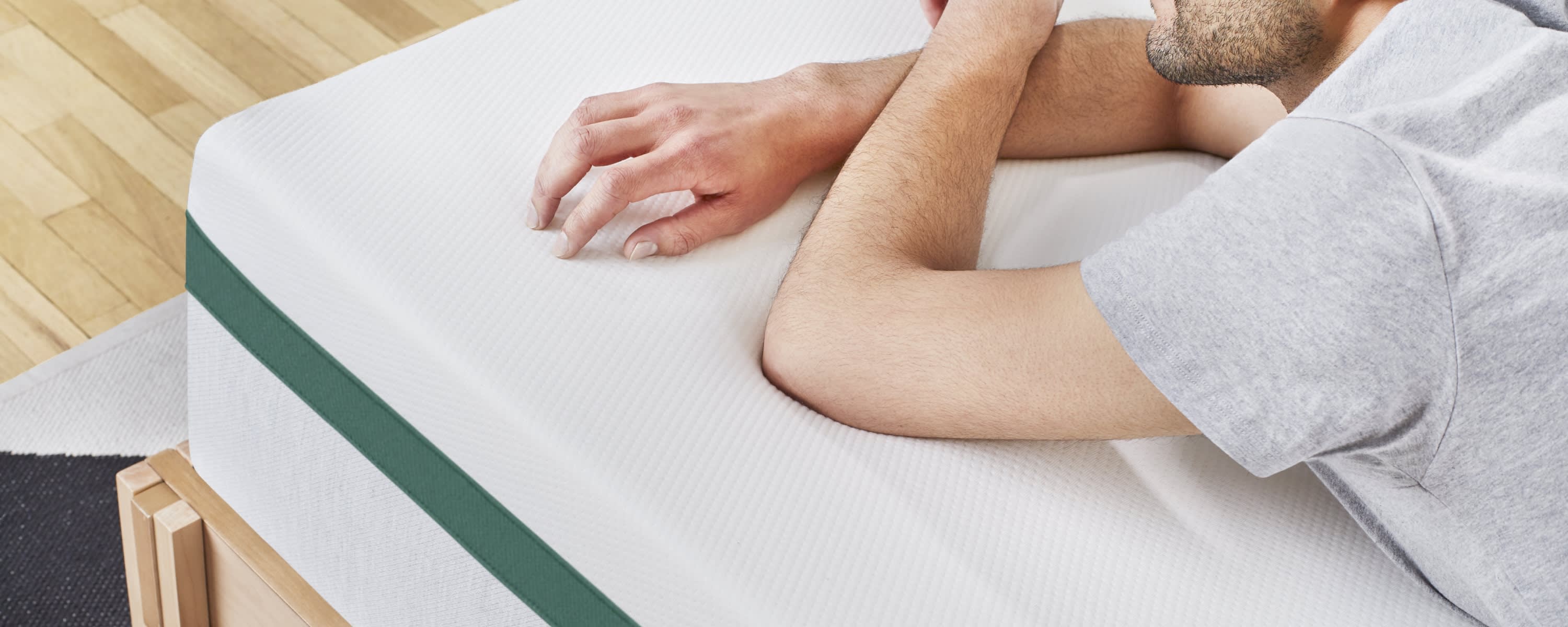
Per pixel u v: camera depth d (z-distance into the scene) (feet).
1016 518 2.66
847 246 2.81
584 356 2.78
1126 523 2.71
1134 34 3.71
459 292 2.85
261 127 3.12
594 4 3.75
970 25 3.36
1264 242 2.18
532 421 2.64
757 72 3.64
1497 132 2.14
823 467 2.66
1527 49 2.19
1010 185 3.52
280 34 6.40
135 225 5.40
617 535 2.56
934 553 2.55
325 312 2.93
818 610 2.44
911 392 2.60
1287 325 2.16
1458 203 2.06
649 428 2.67
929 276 2.67
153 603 3.88
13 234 5.26
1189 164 3.74
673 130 3.11
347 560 3.31
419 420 2.83
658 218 3.16
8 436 4.56
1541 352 2.06
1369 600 2.64
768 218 3.26
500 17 3.65
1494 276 2.04
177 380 4.88
